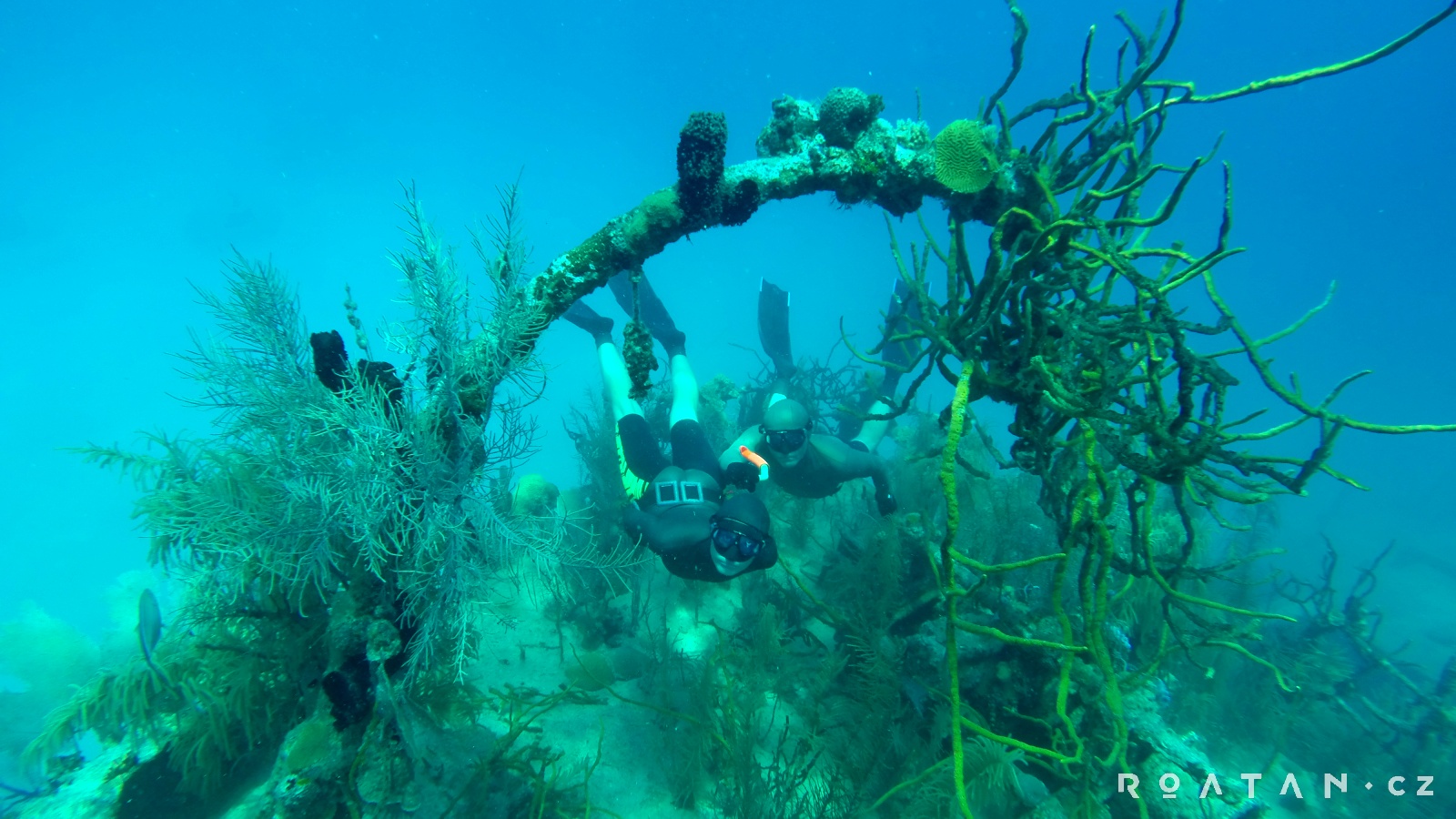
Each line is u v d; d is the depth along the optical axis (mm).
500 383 3107
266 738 3316
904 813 3520
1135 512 3084
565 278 3387
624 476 5969
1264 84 2609
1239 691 5590
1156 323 2588
